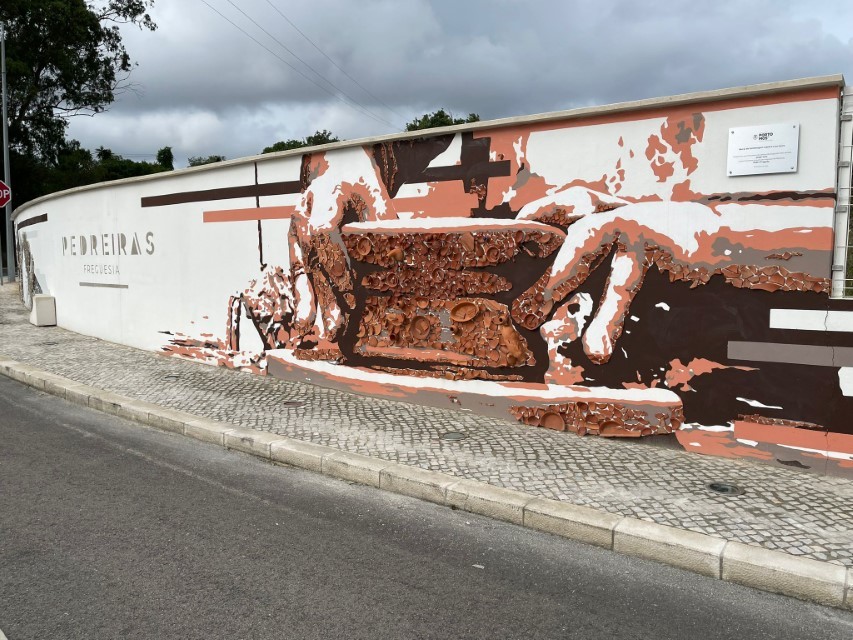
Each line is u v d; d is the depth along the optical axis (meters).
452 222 6.70
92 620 3.18
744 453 5.34
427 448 5.70
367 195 7.34
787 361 5.11
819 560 3.68
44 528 4.27
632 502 4.52
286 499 4.89
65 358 9.99
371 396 7.54
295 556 3.94
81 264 12.27
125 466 5.57
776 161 4.98
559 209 6.03
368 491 5.09
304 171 7.92
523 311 6.33
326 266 7.81
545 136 6.05
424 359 7.05
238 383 8.26
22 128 36.41
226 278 9.04
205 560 3.85
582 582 3.70
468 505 4.69
